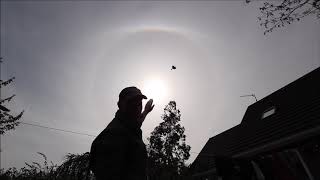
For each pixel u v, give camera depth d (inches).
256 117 759.1
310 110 499.2
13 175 332.2
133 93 76.9
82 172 95.3
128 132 70.5
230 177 249.4
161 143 1224.2
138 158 69.7
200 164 810.8
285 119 558.6
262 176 241.3
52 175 275.7
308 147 406.6
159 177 384.8
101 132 71.3
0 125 688.4
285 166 247.1
